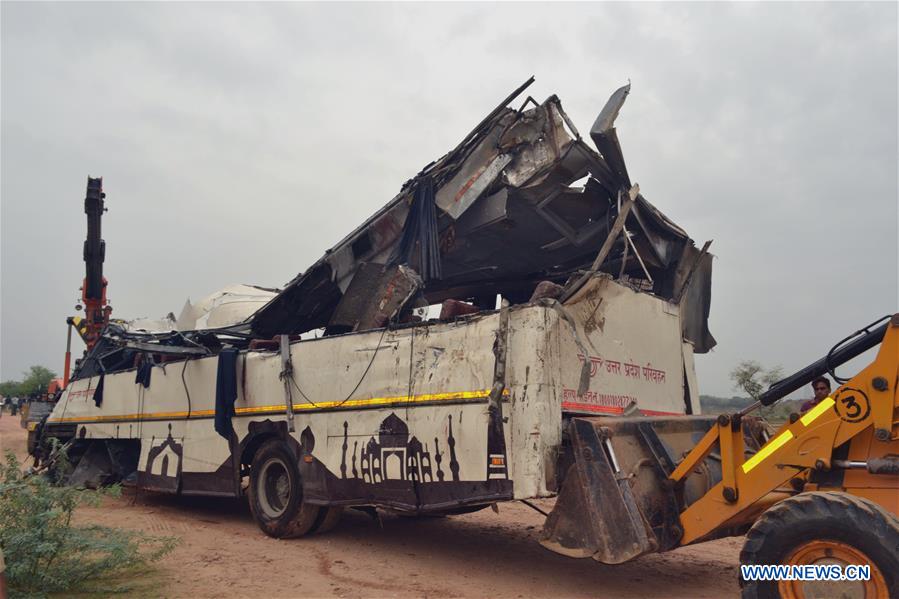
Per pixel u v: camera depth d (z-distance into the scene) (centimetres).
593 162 774
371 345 735
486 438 605
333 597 568
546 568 675
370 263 818
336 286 875
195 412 970
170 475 995
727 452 518
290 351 829
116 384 1179
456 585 607
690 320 908
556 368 599
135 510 1048
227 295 1228
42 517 546
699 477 604
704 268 915
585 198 826
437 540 813
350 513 1014
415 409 671
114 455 1150
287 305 944
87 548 578
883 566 386
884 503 445
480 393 617
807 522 415
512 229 866
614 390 672
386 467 690
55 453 684
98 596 556
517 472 577
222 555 715
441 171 808
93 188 1558
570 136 763
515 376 595
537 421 573
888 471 432
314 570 657
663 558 725
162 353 1070
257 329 997
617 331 695
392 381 703
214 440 924
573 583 619
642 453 581
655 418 627
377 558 712
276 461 827
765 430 667
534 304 602
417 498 659
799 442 472
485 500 599
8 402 5609
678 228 868
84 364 1350
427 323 685
